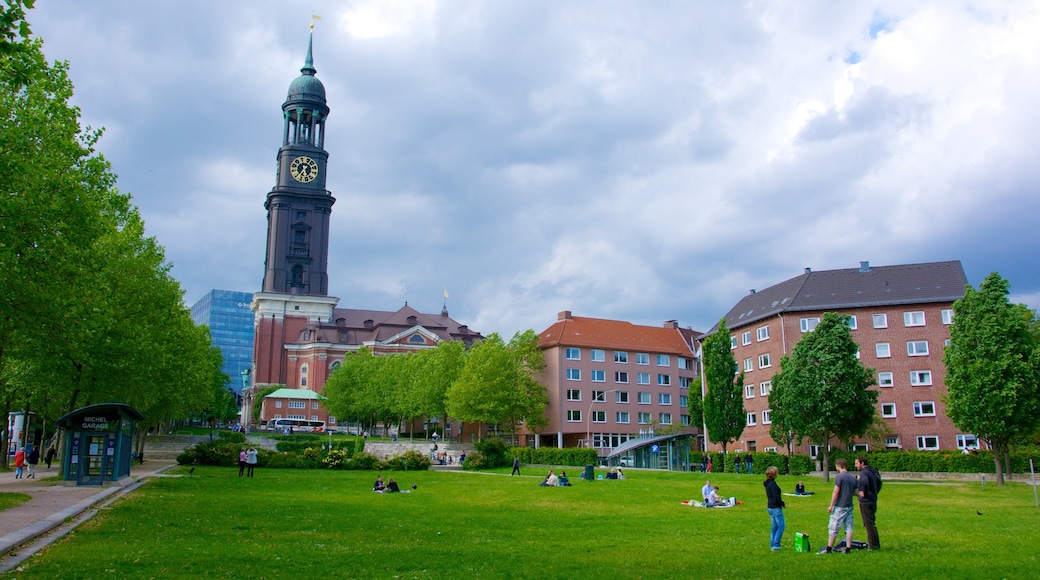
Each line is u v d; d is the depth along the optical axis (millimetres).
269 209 164125
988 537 20766
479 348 92688
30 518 21969
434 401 100875
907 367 69938
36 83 30375
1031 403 44562
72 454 37031
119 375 43344
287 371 156125
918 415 68875
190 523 22750
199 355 69938
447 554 17859
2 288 26453
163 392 54594
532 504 34281
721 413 67750
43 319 28078
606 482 50000
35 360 37688
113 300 40406
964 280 70875
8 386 46031
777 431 63906
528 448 80250
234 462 62000
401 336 154375
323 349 154375
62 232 28734
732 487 45500
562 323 106188
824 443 51781
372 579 14500
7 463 56656
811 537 21703
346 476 54562
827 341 51344
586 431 99562
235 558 16375
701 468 68688
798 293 76000
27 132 27938
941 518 26625
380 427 141625
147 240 49031
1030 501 34312
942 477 57594
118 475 37344
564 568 15969
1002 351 45625
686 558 17406
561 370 100062
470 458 69688
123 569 14672
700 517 28484
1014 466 57281
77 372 41844
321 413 146250
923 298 70375
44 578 13547
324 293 160750
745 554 18031
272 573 14828
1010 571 15102
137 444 69750
